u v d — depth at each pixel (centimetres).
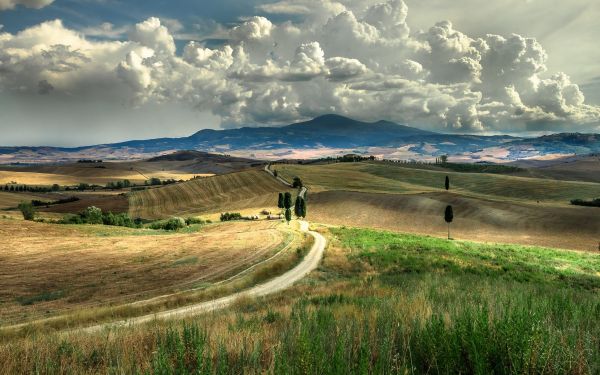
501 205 13425
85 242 6444
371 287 1742
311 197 15312
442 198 14375
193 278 3725
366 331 489
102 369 519
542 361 375
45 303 2873
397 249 4856
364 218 12875
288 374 372
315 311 816
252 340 542
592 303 807
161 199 16688
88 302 2873
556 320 616
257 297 2180
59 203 17400
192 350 480
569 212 12356
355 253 4600
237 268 4119
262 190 17388
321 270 3809
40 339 666
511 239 10481
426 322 489
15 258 5012
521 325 416
